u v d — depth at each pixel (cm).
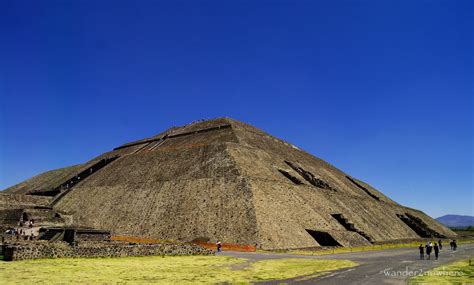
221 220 6047
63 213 7031
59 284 2655
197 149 8725
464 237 12000
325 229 6488
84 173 10262
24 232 5759
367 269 3691
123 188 7962
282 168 8612
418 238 9125
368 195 10706
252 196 6384
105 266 3569
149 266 3675
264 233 5656
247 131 10600
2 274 2939
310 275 3272
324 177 9850
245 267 3709
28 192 10356
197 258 4456
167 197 7050
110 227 6756
